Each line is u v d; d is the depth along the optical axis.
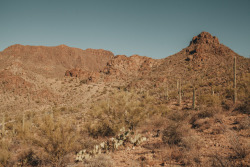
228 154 5.71
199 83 41.47
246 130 8.05
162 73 81.12
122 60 121.38
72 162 7.16
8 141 10.07
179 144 7.54
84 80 99.12
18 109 54.72
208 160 5.27
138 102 13.45
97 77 104.50
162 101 32.22
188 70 73.00
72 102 71.56
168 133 8.32
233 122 10.36
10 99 60.22
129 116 12.12
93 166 5.95
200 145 7.03
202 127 10.24
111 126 11.58
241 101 15.12
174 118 13.58
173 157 6.30
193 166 5.18
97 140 10.54
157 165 5.85
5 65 182.62
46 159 7.24
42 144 6.93
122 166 6.10
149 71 104.69
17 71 80.12
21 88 68.69
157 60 122.12
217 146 6.79
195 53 88.44
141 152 7.71
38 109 57.66
